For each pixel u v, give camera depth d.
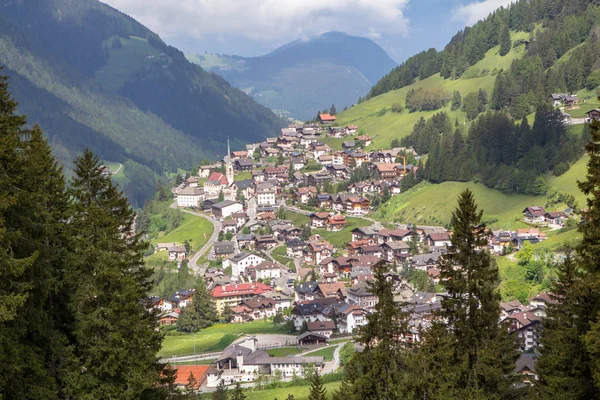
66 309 56.31
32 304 49.19
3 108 51.22
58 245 57.84
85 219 57.72
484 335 55.19
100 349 53.44
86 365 53.62
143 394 61.06
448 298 56.69
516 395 57.19
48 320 52.16
